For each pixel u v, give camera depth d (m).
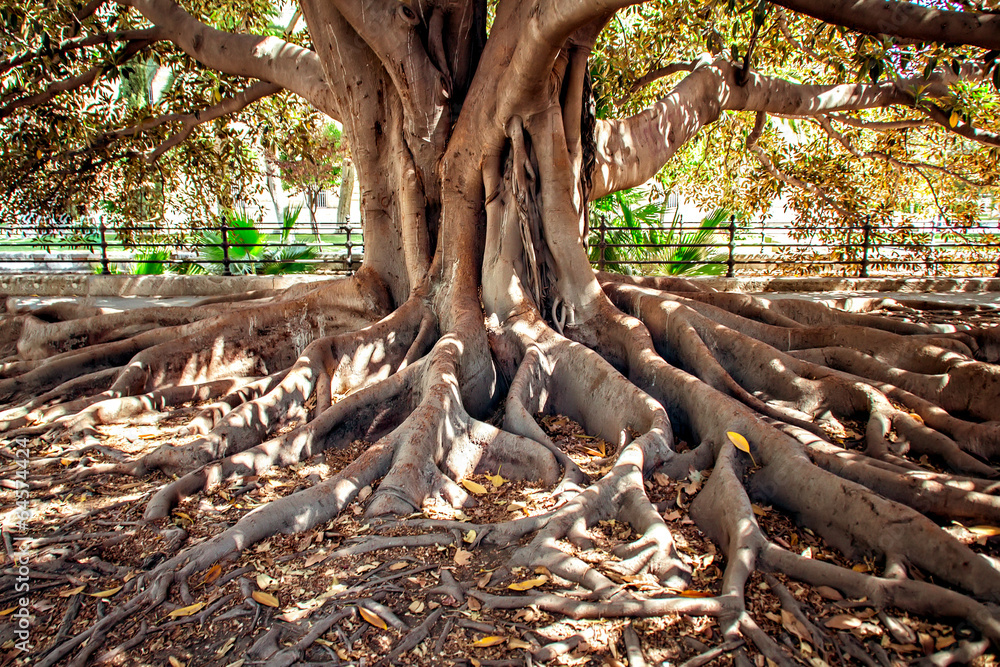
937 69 8.41
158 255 13.85
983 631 2.57
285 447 4.30
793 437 3.99
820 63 10.25
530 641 2.59
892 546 3.06
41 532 3.53
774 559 3.01
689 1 8.00
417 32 5.91
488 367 5.37
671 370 4.78
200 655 2.59
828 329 5.96
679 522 3.53
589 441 4.66
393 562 3.13
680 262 11.10
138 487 4.05
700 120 7.67
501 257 5.82
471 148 5.97
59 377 6.09
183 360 6.05
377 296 6.66
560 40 4.57
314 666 2.50
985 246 10.99
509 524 3.37
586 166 6.36
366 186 6.75
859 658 2.55
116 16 8.91
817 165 11.96
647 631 2.63
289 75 7.21
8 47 7.55
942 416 4.33
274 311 6.55
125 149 9.91
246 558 3.19
